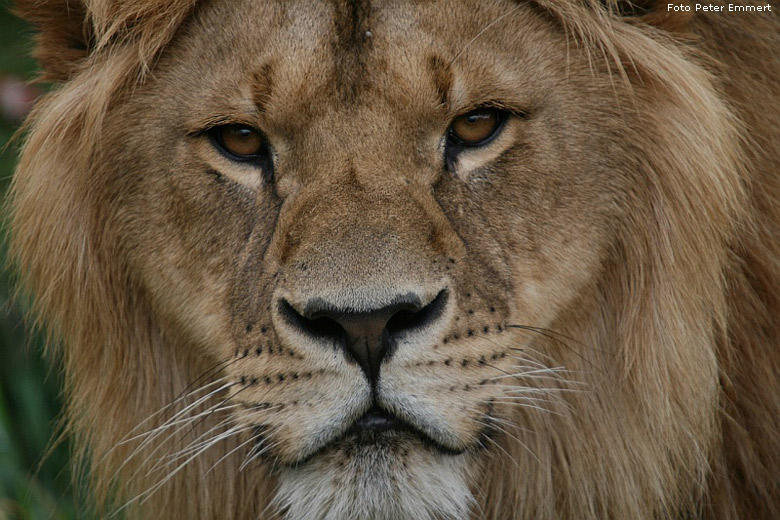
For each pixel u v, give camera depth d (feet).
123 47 20.12
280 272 17.61
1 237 29.25
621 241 19.88
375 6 18.24
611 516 20.93
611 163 19.45
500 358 18.29
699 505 20.90
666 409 19.88
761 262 20.31
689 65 19.67
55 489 30.68
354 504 17.60
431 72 17.98
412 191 17.88
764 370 20.42
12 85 32.14
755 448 20.63
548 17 19.27
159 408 21.29
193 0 19.06
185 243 19.44
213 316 19.24
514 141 18.72
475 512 21.12
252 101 18.31
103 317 20.84
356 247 16.94
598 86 19.36
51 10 20.76
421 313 17.20
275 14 18.49
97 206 20.29
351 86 18.01
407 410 17.13
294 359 17.40
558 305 19.45
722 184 19.27
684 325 19.67
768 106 20.89
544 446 20.75
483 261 18.37
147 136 19.51
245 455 20.61
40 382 31.37
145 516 22.15
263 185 18.80
